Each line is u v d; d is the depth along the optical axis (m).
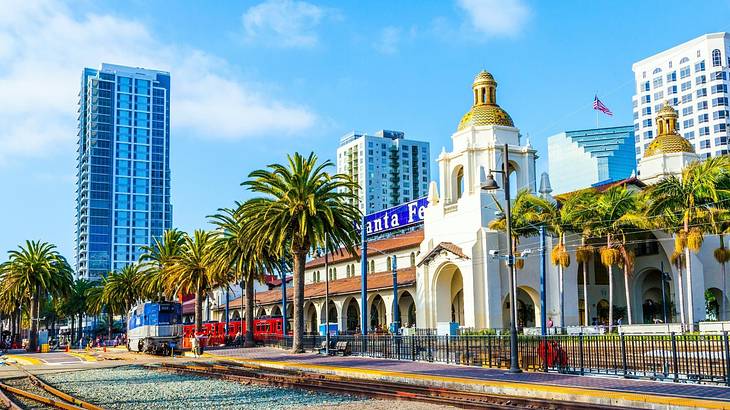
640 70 189.38
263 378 29.39
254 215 50.72
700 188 48.50
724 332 23.38
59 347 93.88
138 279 89.19
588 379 25.72
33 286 81.12
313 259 96.81
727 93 169.12
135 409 21.23
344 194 51.12
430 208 65.06
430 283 62.69
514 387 23.72
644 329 49.62
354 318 82.50
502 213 34.78
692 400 18.77
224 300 110.56
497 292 57.50
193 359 50.38
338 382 27.08
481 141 62.03
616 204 53.25
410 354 39.53
